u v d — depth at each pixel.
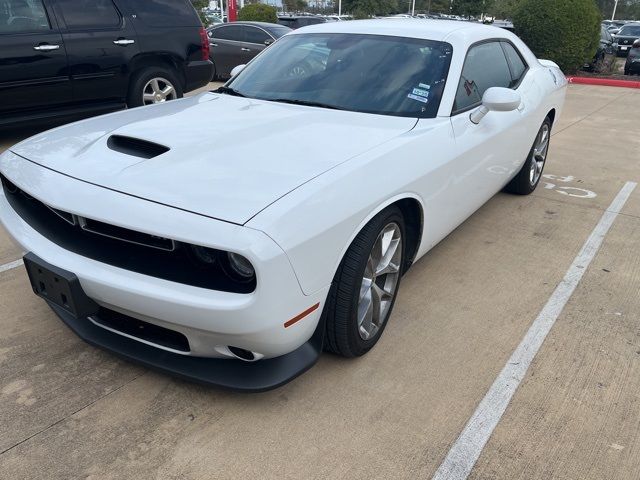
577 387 2.58
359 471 2.07
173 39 6.87
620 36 23.48
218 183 2.11
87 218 2.13
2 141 6.38
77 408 2.32
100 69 6.25
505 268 3.75
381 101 3.08
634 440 2.28
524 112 4.18
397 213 2.60
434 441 2.22
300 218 2.00
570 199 5.26
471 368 2.68
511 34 4.54
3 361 2.58
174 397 2.40
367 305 2.55
